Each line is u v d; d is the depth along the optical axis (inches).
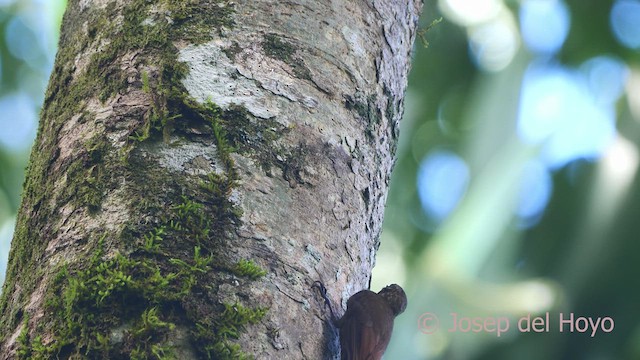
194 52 168.2
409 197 443.5
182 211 153.6
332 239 169.2
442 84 441.7
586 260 397.7
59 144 166.7
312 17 181.0
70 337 144.1
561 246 404.2
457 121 442.6
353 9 189.6
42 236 159.0
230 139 162.4
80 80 172.9
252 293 151.9
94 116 165.5
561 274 401.7
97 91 168.7
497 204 396.5
